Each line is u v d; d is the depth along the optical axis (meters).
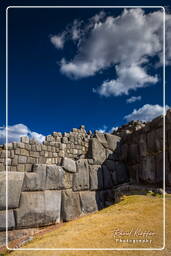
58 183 10.16
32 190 9.08
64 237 4.96
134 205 7.78
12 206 8.24
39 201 9.10
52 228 9.00
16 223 8.16
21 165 10.23
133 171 14.65
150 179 12.73
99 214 7.19
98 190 12.55
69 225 6.22
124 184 13.80
